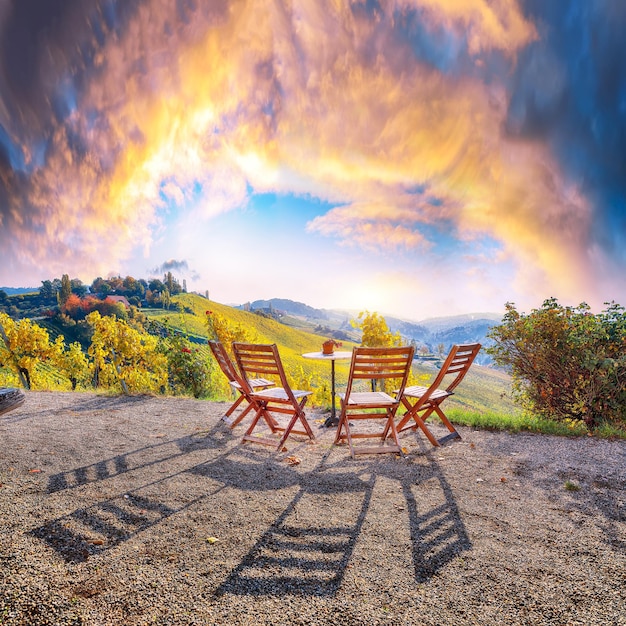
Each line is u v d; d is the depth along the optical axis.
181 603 2.17
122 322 20.41
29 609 2.10
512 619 2.08
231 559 2.58
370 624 2.04
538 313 6.68
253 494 3.58
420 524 3.06
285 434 4.91
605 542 2.81
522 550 2.71
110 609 2.12
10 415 6.40
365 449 4.62
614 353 6.10
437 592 2.29
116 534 2.87
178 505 3.34
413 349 4.62
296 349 152.38
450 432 5.57
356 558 2.61
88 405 7.25
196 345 10.53
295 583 2.35
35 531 2.87
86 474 3.99
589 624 2.05
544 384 6.74
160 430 5.66
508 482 3.89
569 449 4.89
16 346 26.95
